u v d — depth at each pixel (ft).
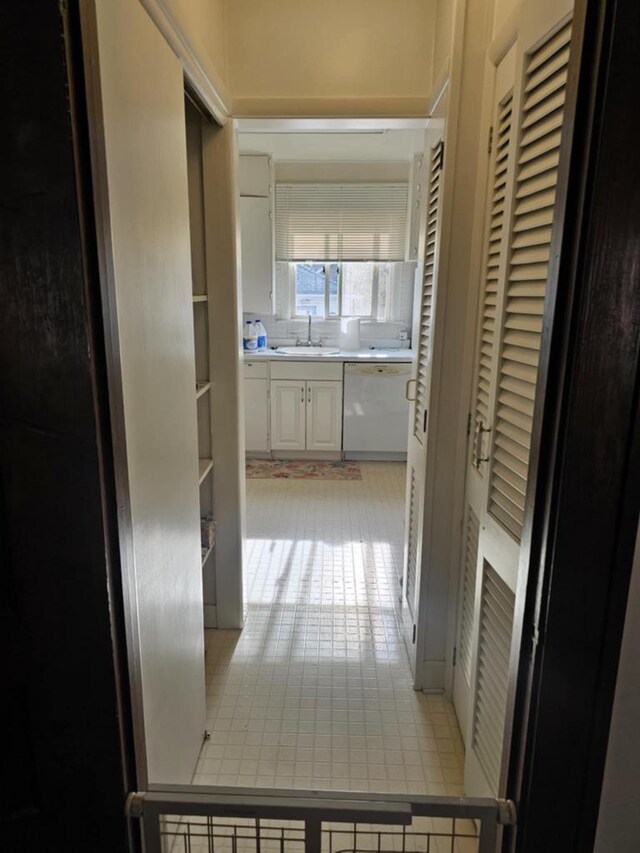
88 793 2.97
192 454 5.44
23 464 2.57
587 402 2.52
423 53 6.68
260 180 15.01
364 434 15.79
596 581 2.68
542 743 2.87
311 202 15.94
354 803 3.14
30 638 2.75
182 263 4.95
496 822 3.12
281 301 17.06
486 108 5.57
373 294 17.03
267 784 5.80
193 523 5.55
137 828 3.12
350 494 13.70
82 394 2.52
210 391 7.70
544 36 3.65
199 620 5.91
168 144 4.51
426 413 6.59
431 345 6.41
